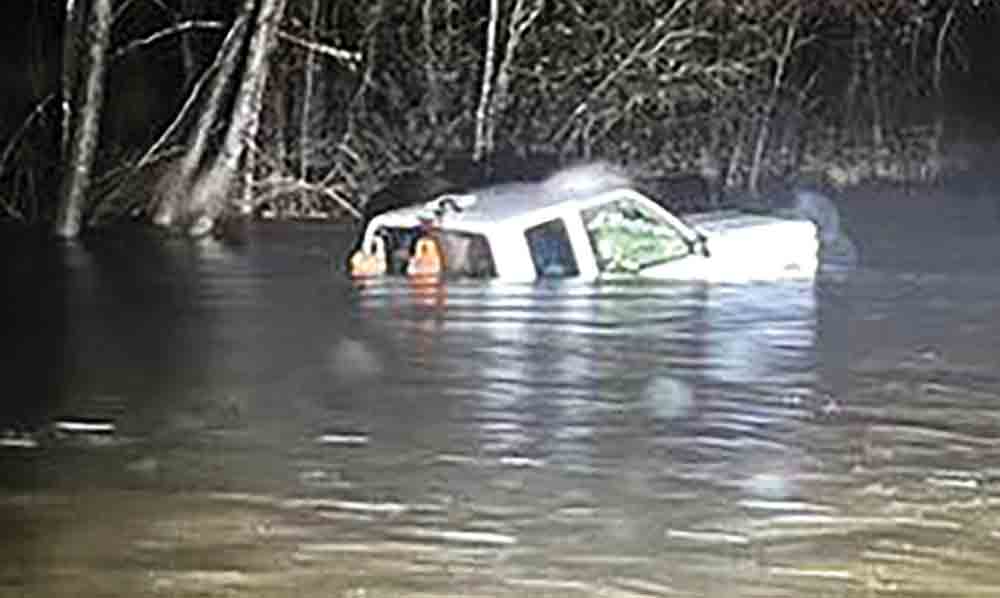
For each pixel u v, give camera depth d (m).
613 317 23.14
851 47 51.62
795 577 13.51
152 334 22.38
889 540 14.39
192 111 38.78
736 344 21.78
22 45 41.00
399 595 13.08
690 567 13.70
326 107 41.94
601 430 17.69
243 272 28.09
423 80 43.56
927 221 38.59
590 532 14.50
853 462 16.61
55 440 17.22
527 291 24.70
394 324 22.81
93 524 14.64
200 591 13.15
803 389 19.48
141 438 17.23
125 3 41.03
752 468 16.39
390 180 41.50
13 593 13.09
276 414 18.22
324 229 35.84
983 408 18.70
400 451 16.84
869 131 51.88
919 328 23.06
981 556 13.99
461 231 25.42
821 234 33.66
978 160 53.47
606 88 45.03
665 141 46.00
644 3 45.34
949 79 54.78
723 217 27.11
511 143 43.88
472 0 44.12
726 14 46.41
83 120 36.78
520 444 17.12
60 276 28.02
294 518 14.80
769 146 48.97
